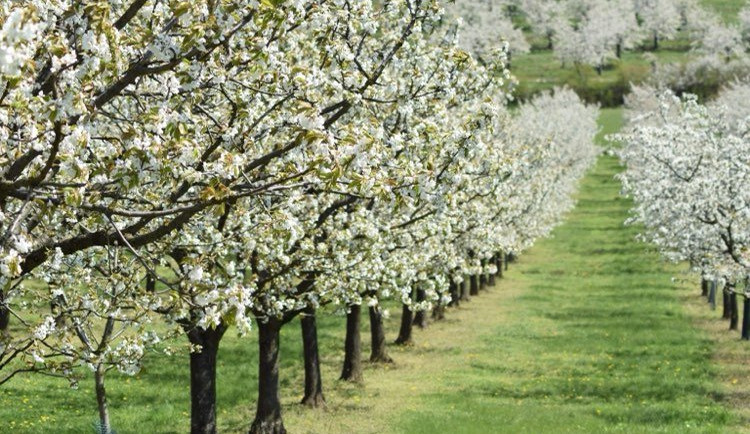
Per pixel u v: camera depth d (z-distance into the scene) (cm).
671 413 2900
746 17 19425
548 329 4762
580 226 9569
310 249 1812
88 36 828
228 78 1106
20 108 820
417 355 4009
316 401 2905
